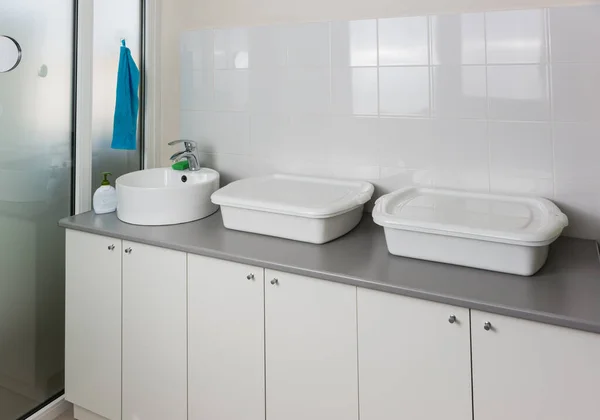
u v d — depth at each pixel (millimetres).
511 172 1744
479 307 1221
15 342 1982
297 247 1659
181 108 2385
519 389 1214
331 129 2033
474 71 1759
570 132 1650
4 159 1887
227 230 1863
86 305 1960
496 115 1743
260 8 2148
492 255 1393
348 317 1423
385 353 1376
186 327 1729
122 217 1973
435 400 1320
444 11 1796
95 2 2197
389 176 1945
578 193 1663
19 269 1983
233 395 1658
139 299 1822
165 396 1806
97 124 2262
